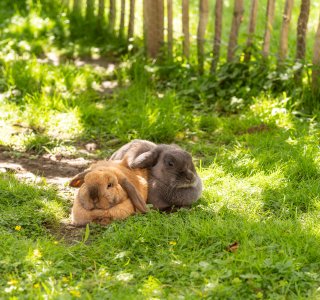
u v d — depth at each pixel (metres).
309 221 6.98
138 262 6.23
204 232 6.58
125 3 15.01
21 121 10.36
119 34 14.44
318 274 5.89
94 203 6.96
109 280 5.81
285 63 10.99
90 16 15.41
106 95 11.66
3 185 7.82
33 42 14.23
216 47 11.97
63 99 11.12
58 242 6.67
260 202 7.54
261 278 5.69
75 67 12.71
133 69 12.48
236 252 6.17
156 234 6.64
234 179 8.20
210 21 14.91
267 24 11.27
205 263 5.98
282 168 8.39
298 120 10.12
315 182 8.05
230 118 10.41
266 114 10.25
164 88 11.90
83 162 9.14
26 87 11.51
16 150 9.45
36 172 8.75
